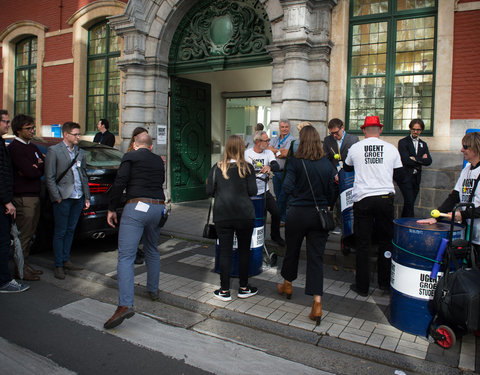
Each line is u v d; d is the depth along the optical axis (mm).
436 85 6824
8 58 13711
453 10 6668
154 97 9711
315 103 7473
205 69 9344
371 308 4402
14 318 4094
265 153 6004
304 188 4070
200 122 11000
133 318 4172
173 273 5453
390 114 7324
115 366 3238
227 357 3443
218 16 9109
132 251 4027
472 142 3881
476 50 6555
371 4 7430
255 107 13258
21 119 5020
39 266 5785
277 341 3758
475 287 3338
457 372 3215
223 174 4465
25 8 13109
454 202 4129
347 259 5684
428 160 6117
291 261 4332
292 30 7234
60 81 12305
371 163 4535
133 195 4156
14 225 5012
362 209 4578
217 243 5457
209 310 4301
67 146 5289
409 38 7160
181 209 9727
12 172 4805
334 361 3428
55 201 5184
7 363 3240
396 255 3924
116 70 11211
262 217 5410
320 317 3957
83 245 6828
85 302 4566
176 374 3152
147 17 9562
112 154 6914
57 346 3537
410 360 3367
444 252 3609
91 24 11625
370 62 7461
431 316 3703
